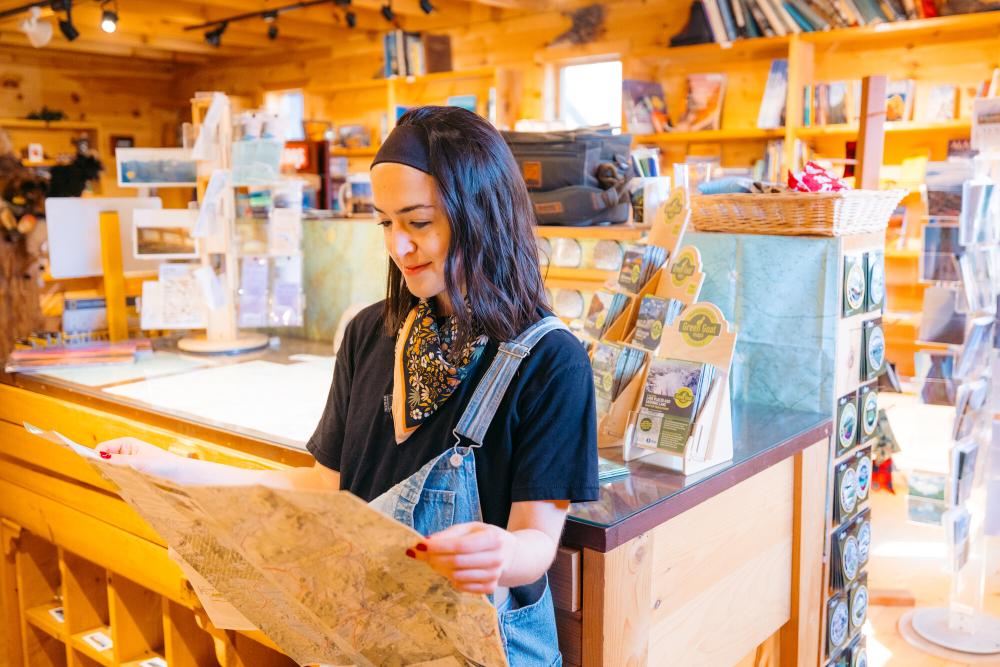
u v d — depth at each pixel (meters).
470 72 6.57
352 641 1.14
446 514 1.19
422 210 1.14
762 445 1.82
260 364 2.66
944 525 3.03
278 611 1.22
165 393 2.26
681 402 1.63
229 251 2.86
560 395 1.15
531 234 1.22
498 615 1.18
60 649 2.72
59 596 2.72
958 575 3.15
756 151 5.45
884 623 3.31
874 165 2.48
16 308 3.68
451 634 1.03
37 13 5.42
